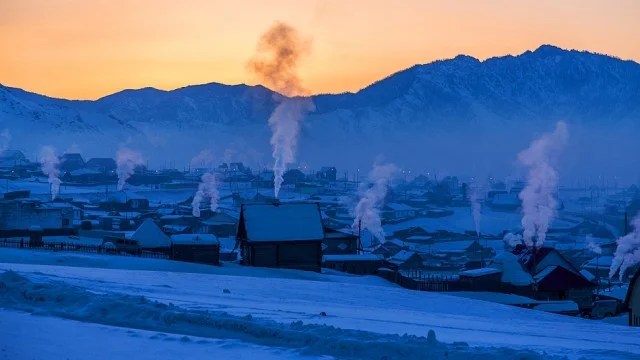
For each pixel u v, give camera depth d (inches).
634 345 1064.8
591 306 3351.4
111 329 954.7
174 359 826.2
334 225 7470.5
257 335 937.5
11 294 1152.2
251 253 3307.1
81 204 7800.2
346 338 885.2
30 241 3631.9
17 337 905.5
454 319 1512.1
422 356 810.8
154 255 3415.4
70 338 908.6
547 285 3356.3
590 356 860.6
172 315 1022.4
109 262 2699.3
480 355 800.3
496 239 7746.1
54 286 1202.0
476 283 3299.7
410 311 1694.1
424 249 6855.3
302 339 898.7
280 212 3432.6
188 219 6446.9
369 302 2049.7
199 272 2792.8
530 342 1048.2
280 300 1605.6
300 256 3346.5
